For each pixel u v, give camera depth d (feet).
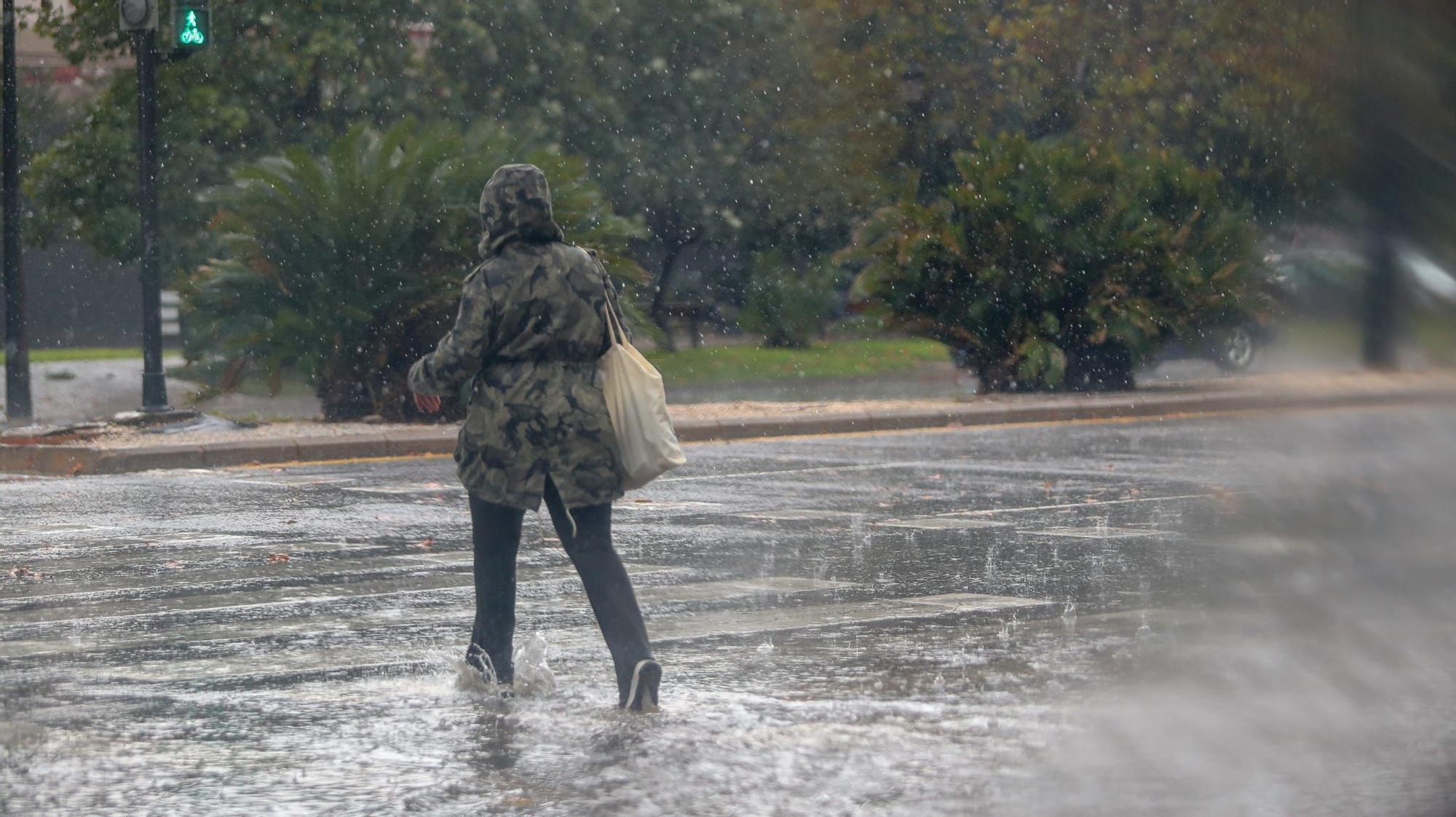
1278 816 35.01
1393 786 37.11
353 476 118.42
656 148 279.69
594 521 47.16
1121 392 191.72
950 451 134.82
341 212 159.02
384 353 161.48
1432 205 53.67
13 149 168.14
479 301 45.98
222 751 41.91
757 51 291.38
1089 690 48.39
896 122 299.58
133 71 225.56
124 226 224.74
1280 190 197.67
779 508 98.53
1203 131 260.62
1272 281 165.58
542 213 46.96
